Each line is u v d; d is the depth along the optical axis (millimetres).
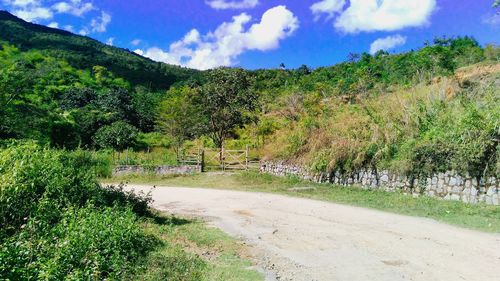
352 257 8219
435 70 34156
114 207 9719
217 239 9445
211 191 18797
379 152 16562
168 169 24672
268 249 8773
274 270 7324
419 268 7512
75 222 7355
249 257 8133
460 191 13773
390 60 54531
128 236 7730
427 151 14734
